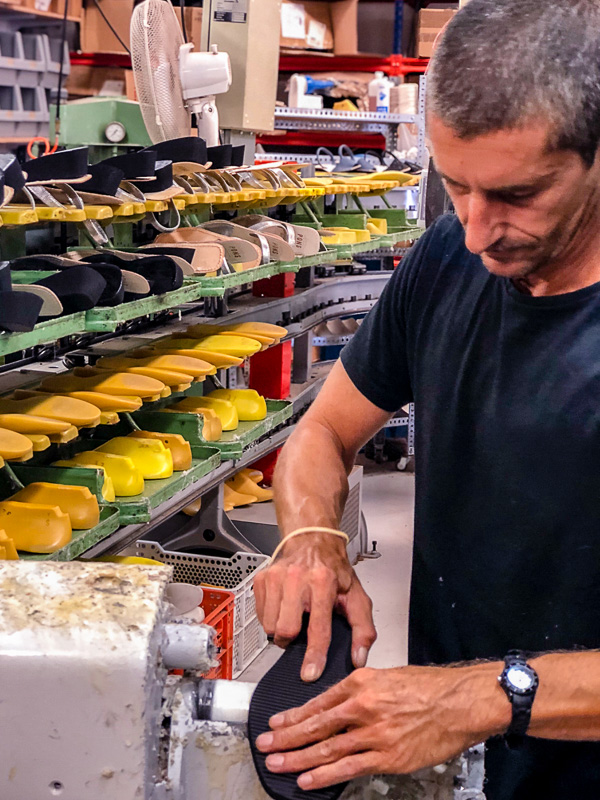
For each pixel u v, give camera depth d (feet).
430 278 4.07
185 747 2.88
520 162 2.81
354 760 2.69
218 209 9.83
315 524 3.82
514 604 3.74
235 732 2.89
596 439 3.47
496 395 3.73
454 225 4.11
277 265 9.23
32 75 16.97
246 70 10.80
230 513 10.78
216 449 7.85
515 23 2.77
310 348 12.64
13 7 16.06
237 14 10.68
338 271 14.11
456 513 3.94
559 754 3.69
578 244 3.37
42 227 7.80
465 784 2.80
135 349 8.43
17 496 5.93
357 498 12.70
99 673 2.57
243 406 9.05
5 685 2.60
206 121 9.87
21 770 2.67
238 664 8.98
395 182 13.04
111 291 6.16
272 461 12.17
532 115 2.72
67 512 5.93
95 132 10.82
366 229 12.46
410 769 2.71
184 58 9.59
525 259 3.16
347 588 3.59
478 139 2.81
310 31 20.40
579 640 3.59
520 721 2.74
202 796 2.90
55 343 8.58
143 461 6.98
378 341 4.36
